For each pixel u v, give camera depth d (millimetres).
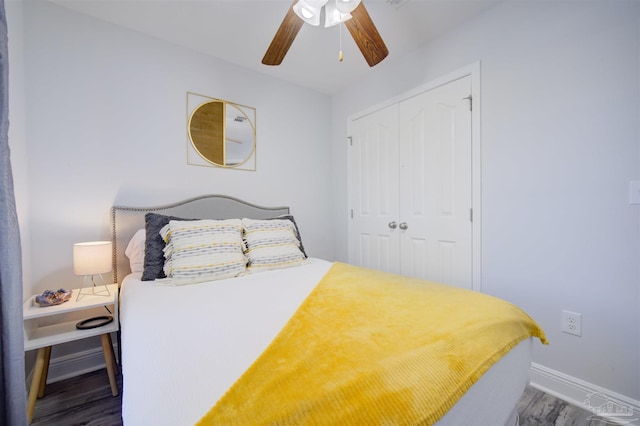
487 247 1851
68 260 1765
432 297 1166
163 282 1506
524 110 1666
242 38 2109
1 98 917
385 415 522
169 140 2145
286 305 1112
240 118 2508
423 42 2178
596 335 1423
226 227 1813
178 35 2070
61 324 1612
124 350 809
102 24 1887
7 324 917
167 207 2090
